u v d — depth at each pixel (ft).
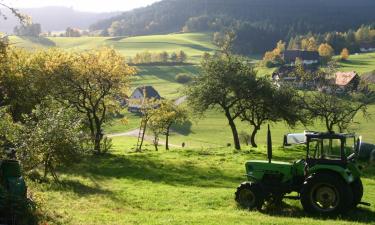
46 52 154.71
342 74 351.87
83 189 78.13
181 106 236.43
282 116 164.25
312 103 159.33
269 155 62.75
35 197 54.29
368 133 277.85
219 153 145.18
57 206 57.93
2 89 131.13
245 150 149.69
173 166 119.85
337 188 54.75
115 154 148.56
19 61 138.10
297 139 152.25
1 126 71.82
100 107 164.35
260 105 167.63
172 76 556.92
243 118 175.01
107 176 104.58
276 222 50.19
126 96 162.20
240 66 168.25
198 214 57.11
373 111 340.39
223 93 163.63
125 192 77.05
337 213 54.70
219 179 100.58
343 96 166.71
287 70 464.24
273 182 61.57
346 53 610.65
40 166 92.79
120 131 331.77
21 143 79.41
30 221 45.91
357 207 60.85
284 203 63.21
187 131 328.70
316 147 58.90
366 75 419.54
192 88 168.04
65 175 100.37
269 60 603.26
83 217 52.60
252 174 63.10
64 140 82.12
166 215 56.75
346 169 56.85
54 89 143.64
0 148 75.15
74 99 151.02
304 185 56.59
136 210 61.21
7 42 77.87
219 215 55.26
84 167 116.98
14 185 48.06
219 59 170.19
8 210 44.75
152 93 428.56
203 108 167.73
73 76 147.13
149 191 78.38
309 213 56.24
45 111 86.22
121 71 153.79
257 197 60.44
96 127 156.76
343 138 57.77
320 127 276.82
